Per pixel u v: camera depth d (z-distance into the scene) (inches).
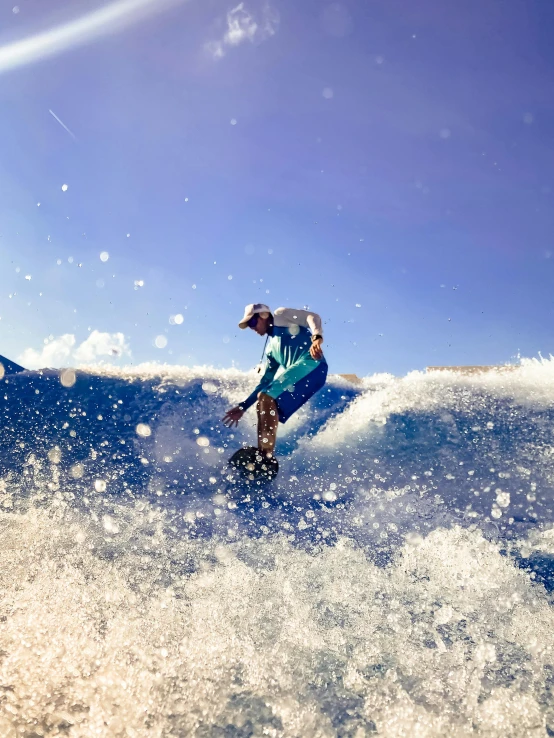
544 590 58.4
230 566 66.0
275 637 50.4
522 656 46.8
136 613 54.6
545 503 90.4
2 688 42.6
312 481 109.4
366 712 40.8
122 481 107.3
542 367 158.2
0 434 128.7
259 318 126.5
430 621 52.8
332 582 61.4
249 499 99.0
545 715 39.8
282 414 112.7
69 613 54.4
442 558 68.0
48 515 86.3
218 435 134.7
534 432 120.2
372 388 165.3
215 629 51.7
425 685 43.6
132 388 155.0
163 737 38.4
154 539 75.7
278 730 39.1
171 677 44.9
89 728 39.1
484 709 40.7
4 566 65.4
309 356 119.3
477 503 92.4
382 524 83.0
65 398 148.7
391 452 119.0
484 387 148.2
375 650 48.3
